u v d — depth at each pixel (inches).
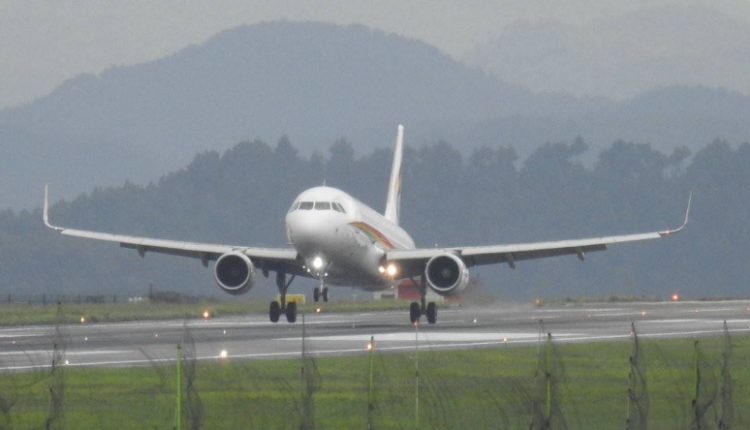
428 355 5905.5
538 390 4136.3
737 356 5994.1
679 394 4525.1
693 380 4889.3
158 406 4271.7
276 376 4990.2
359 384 4751.5
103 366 5428.2
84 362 5654.5
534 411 3843.5
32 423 4003.4
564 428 3789.4
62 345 5482.3
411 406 4224.9
